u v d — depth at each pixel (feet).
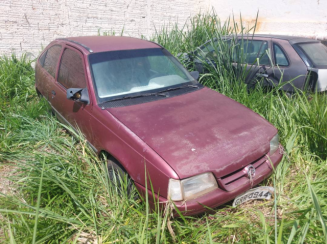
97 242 7.70
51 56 14.73
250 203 9.83
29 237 7.63
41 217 8.37
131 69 11.76
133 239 7.79
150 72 12.07
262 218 7.93
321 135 11.63
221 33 18.62
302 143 12.48
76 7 24.34
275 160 9.85
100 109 10.19
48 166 9.78
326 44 26.53
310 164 11.42
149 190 8.22
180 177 7.73
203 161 8.16
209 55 17.33
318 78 15.49
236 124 9.93
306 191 9.97
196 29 22.94
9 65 19.39
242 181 8.64
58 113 13.41
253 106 14.30
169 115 10.00
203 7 34.17
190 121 9.76
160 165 7.99
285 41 16.93
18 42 21.99
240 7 31.60
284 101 14.34
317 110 12.39
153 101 10.89
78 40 13.34
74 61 12.25
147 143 8.58
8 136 13.06
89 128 10.64
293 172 11.34
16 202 8.56
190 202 7.84
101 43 12.75
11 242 6.75
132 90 11.15
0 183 10.58
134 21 28.55
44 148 11.93
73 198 8.34
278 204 9.39
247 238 8.11
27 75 19.95
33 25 22.40
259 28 30.58
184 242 7.77
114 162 9.64
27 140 12.91
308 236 7.60
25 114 14.39
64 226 8.34
